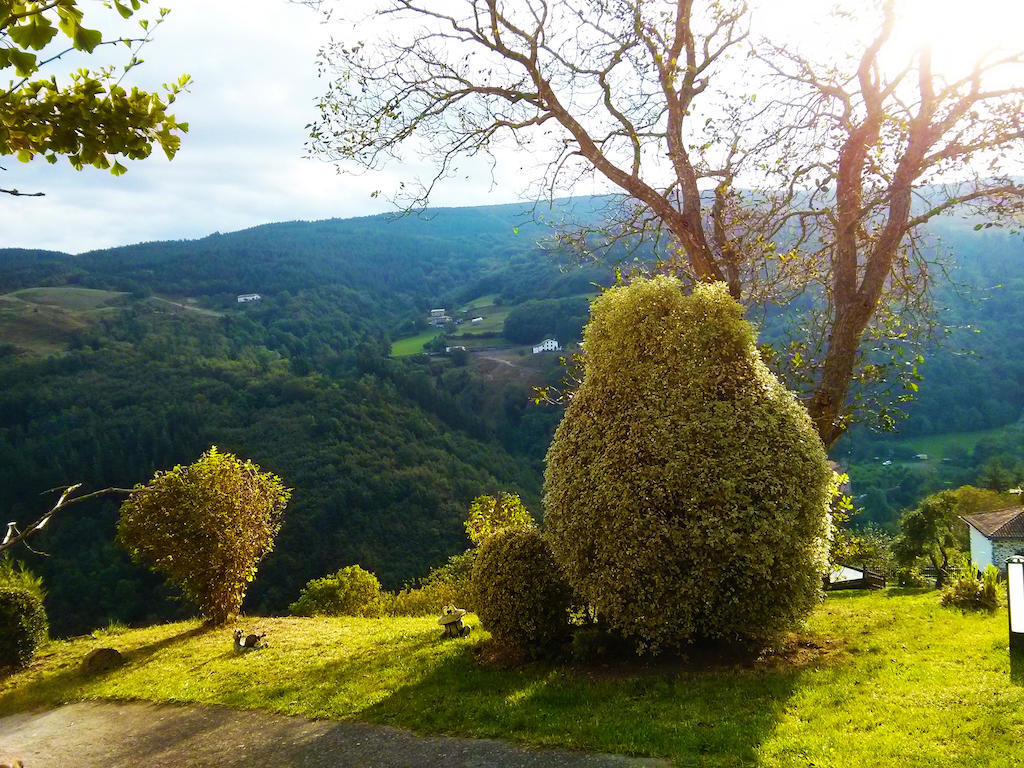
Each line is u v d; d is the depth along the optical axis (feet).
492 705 19.53
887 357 31.68
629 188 31.37
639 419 21.02
